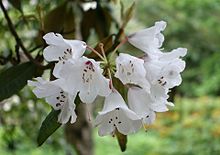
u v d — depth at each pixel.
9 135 1.49
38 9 0.80
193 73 4.41
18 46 0.76
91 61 0.56
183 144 3.30
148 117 0.61
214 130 3.27
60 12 0.87
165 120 3.84
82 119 1.45
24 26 1.05
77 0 0.93
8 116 1.38
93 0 0.96
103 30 0.97
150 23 3.86
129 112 0.58
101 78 0.56
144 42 0.62
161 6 3.87
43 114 1.39
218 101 3.83
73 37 0.87
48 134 0.62
